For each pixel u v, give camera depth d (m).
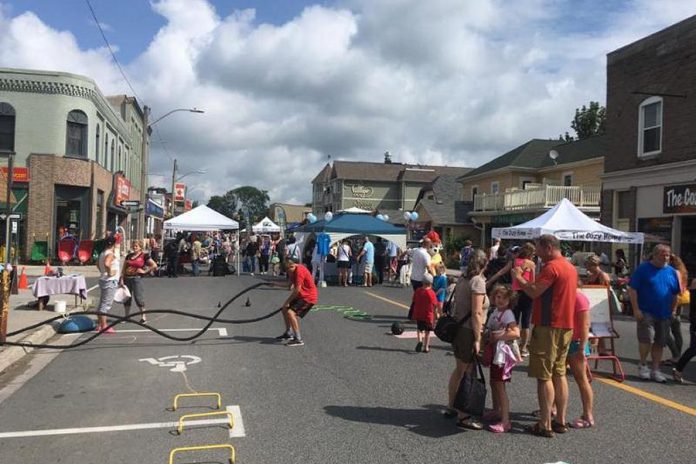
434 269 11.63
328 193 76.75
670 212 18.20
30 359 8.47
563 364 5.43
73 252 22.38
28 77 27.12
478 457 4.81
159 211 58.50
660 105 18.91
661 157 18.67
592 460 4.77
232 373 7.64
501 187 38.53
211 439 5.17
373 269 22.77
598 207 30.03
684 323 13.31
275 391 6.77
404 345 9.72
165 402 6.32
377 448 4.99
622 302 14.55
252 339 10.17
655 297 7.58
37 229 27.09
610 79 21.03
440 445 5.08
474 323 5.52
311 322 12.12
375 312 13.83
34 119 27.33
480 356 5.60
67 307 13.20
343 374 7.63
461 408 5.42
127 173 41.59
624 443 5.18
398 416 5.88
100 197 31.22
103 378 7.36
